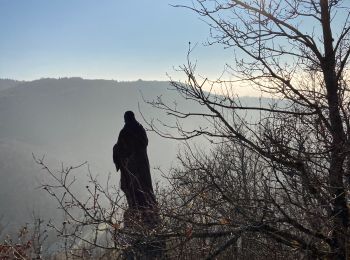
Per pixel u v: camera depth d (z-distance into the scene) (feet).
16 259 16.47
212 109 14.70
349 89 15.20
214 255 15.69
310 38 15.05
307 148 15.26
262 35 14.75
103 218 16.11
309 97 15.37
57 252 16.62
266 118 15.28
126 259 16.76
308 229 14.47
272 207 15.90
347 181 14.73
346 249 13.82
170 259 17.71
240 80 15.05
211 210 16.14
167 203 17.92
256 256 17.19
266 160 14.67
